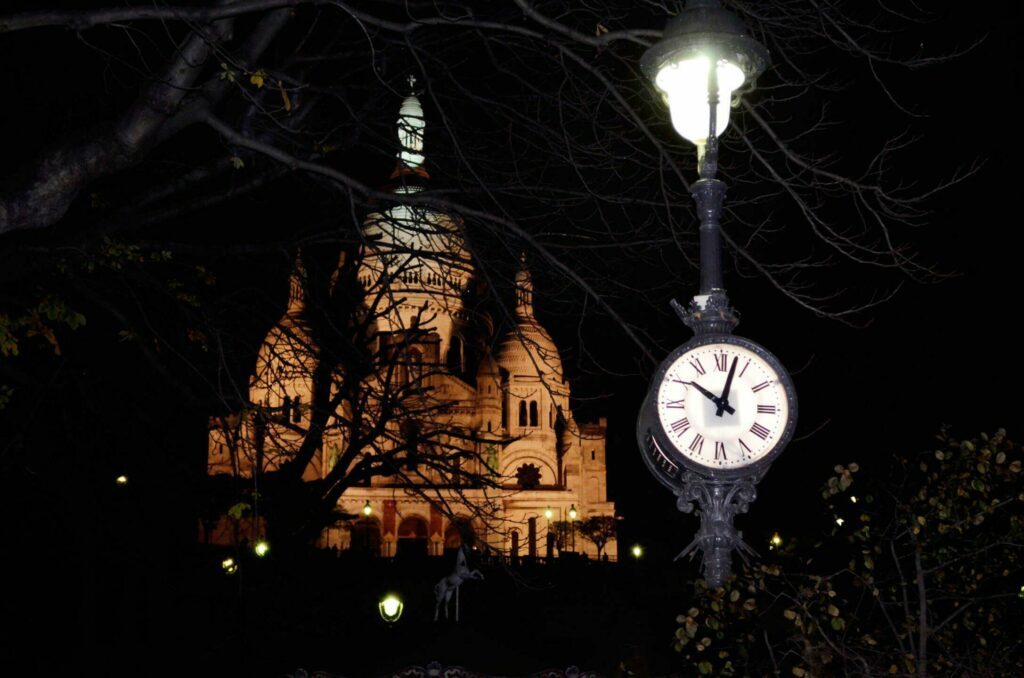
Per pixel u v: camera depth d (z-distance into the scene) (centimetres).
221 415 1784
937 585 1145
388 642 2823
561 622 5675
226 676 2823
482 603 5916
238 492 2783
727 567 992
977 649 1110
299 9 1681
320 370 2469
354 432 2838
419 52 1642
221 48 1161
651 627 4388
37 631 2970
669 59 1064
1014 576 1168
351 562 6381
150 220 1691
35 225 1176
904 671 1055
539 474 15525
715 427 1003
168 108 1171
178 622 2981
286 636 2980
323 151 1744
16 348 1523
